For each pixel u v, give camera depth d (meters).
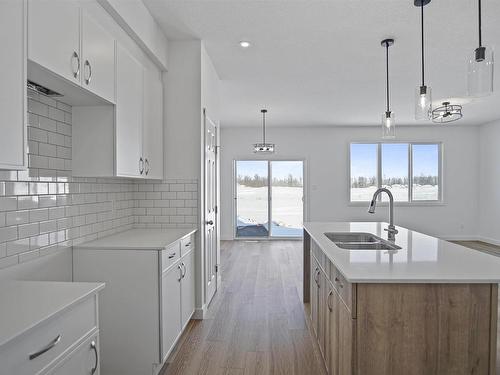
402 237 2.73
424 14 2.74
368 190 7.84
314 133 7.80
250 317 3.31
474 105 5.79
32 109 1.94
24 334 1.02
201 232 3.27
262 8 2.70
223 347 2.70
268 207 7.91
